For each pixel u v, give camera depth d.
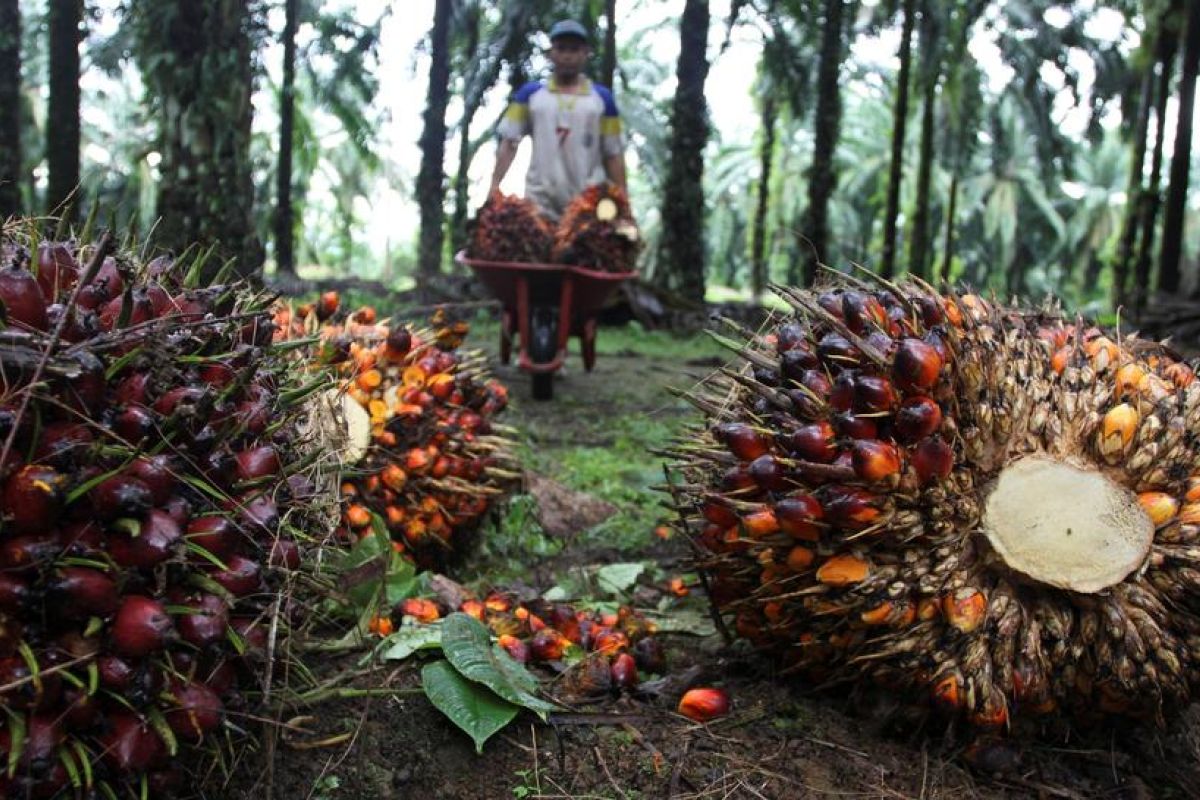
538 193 8.75
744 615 2.79
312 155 27.77
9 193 10.25
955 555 2.37
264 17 14.17
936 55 19.97
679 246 16.02
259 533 2.03
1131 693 2.38
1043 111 26.06
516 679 2.62
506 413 7.29
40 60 23.67
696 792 2.36
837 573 2.37
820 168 15.93
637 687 2.80
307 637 2.73
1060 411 2.48
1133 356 2.70
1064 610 2.39
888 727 2.58
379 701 2.59
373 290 17.14
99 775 1.75
